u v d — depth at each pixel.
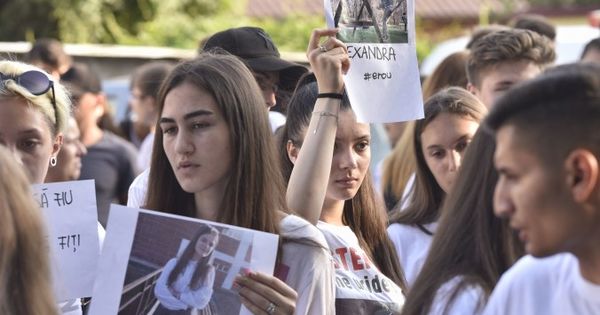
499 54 6.86
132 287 3.84
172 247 3.84
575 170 2.71
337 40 4.33
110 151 8.46
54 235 4.13
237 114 3.97
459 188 3.70
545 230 2.75
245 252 3.79
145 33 25.14
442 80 7.44
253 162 3.98
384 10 4.41
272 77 5.78
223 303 3.76
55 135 4.40
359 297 4.54
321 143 4.27
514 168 2.77
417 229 5.55
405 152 6.75
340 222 4.87
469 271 3.55
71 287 4.13
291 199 4.22
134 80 10.66
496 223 3.60
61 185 4.17
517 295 3.06
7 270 3.13
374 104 4.35
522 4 34.00
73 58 13.96
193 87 3.96
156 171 4.20
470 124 5.46
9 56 6.82
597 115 2.71
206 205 4.08
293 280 3.90
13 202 3.14
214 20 26.55
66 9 24.66
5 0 25.50
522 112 2.77
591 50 7.23
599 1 40.81
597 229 2.75
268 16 31.75
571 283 2.94
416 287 3.60
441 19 32.41
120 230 3.88
